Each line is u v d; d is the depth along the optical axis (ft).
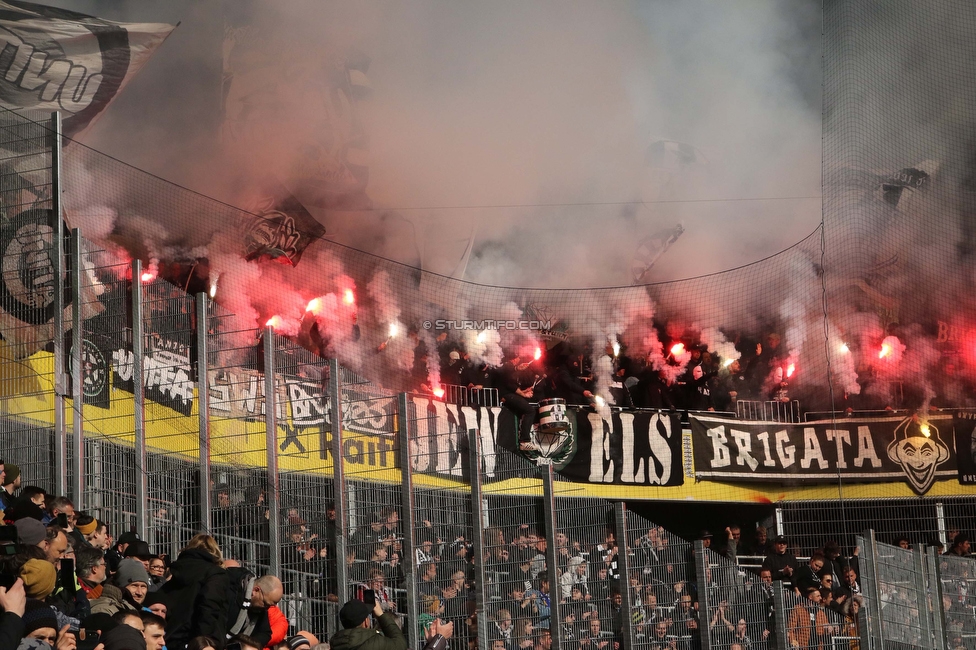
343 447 55.36
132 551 43.86
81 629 31.63
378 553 54.19
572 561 55.01
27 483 52.16
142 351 54.24
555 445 76.23
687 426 81.76
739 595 56.39
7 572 28.63
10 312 53.67
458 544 54.95
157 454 53.62
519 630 53.93
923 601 64.39
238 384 54.95
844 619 59.41
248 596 40.22
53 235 53.67
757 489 82.33
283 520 53.88
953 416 82.28
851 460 82.07
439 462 55.67
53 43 65.57
